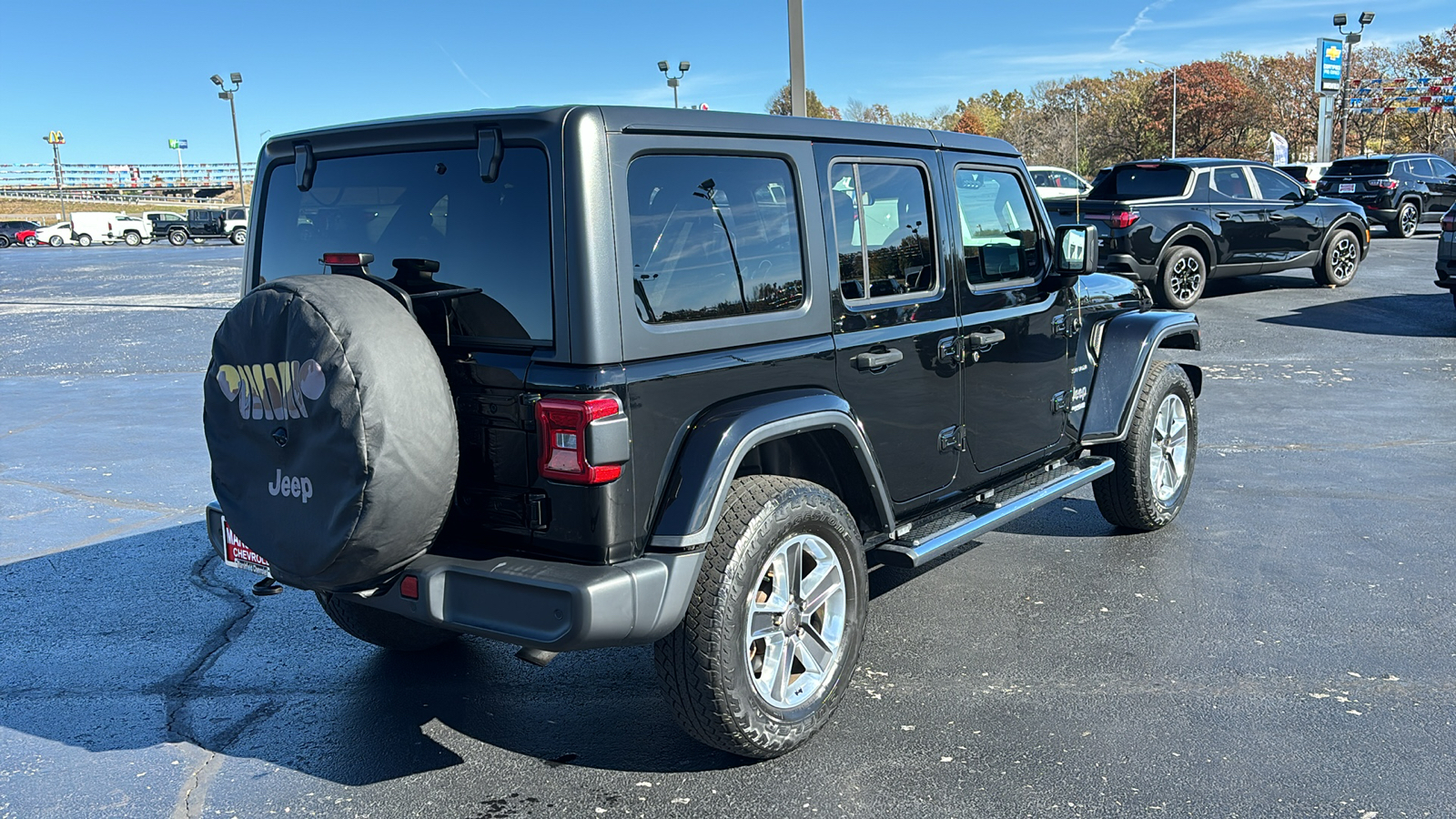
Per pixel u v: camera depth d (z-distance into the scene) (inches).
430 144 124.9
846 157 145.1
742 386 128.1
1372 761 130.8
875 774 130.5
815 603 135.8
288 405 112.7
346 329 109.4
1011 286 178.2
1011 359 177.6
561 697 155.6
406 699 155.8
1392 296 596.7
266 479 117.2
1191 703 147.0
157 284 936.3
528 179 116.5
